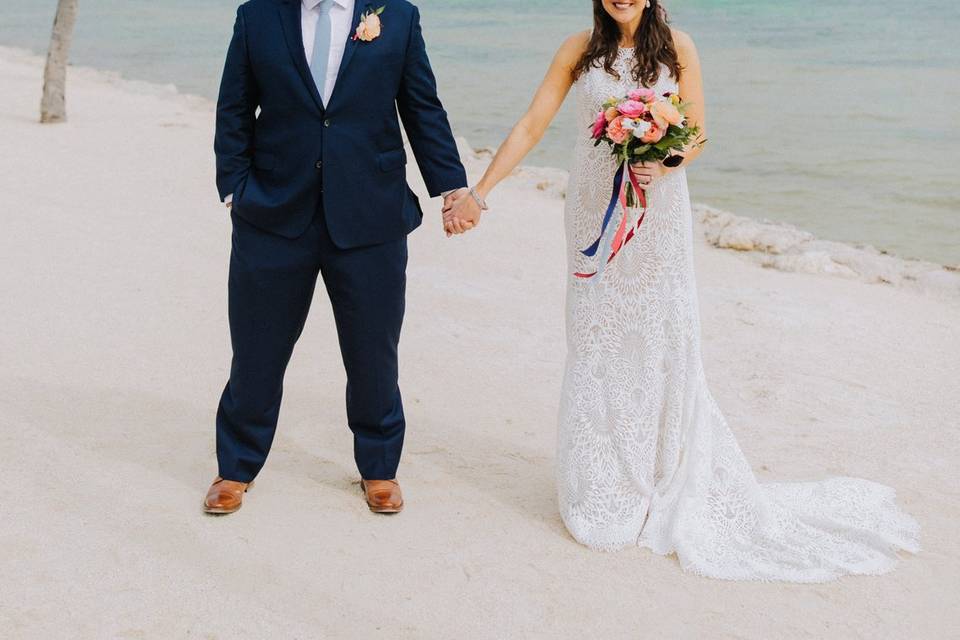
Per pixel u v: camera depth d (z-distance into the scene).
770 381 5.50
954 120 14.38
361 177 3.76
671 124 3.54
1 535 3.74
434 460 4.54
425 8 30.31
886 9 26.30
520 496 4.25
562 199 9.73
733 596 3.59
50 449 4.41
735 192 11.12
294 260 3.81
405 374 5.52
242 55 3.70
